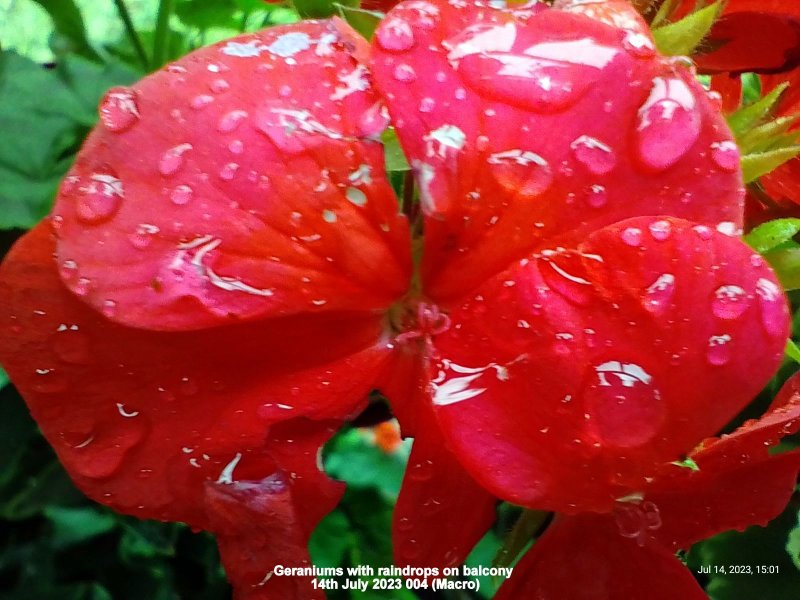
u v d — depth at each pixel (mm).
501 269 67
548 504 66
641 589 79
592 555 79
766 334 63
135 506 70
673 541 79
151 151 64
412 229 74
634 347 63
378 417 93
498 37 66
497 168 65
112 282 63
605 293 64
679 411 64
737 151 65
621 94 65
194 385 69
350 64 67
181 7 114
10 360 68
